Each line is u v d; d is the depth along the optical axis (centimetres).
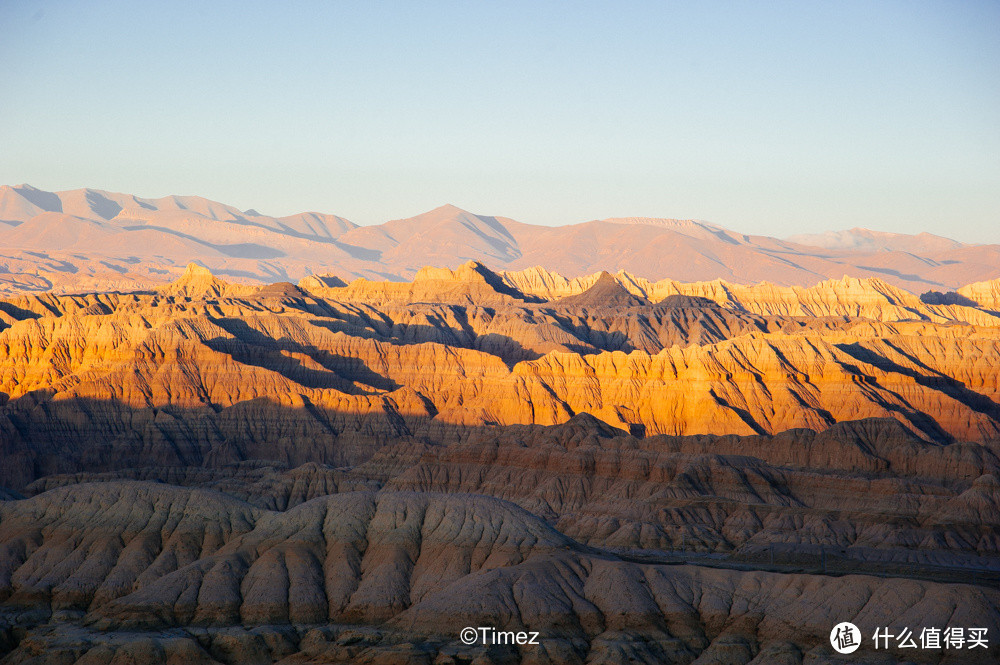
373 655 16975
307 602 18562
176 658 17212
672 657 17238
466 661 16725
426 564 19338
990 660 16512
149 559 19888
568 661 16925
